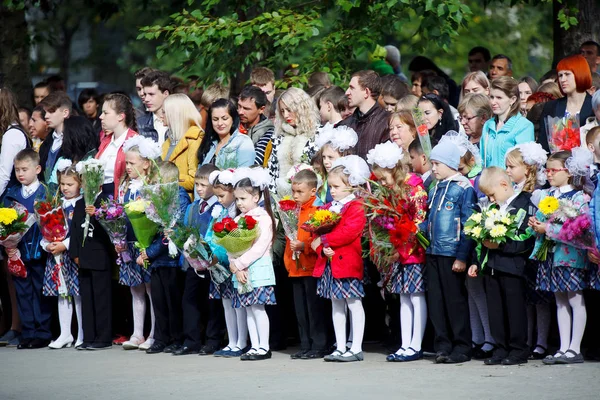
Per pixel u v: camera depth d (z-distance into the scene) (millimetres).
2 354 15562
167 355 14828
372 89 15109
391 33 20672
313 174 13867
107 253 15703
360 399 10914
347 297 13477
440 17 19156
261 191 14211
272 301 14023
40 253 16250
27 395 11930
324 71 19766
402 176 13180
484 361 12906
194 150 15836
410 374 12320
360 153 15102
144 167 15102
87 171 15273
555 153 12906
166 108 16016
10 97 17266
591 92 14500
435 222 13117
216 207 14414
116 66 57344
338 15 21516
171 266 14992
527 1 22094
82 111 21234
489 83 16141
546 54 45188
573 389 11023
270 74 17672
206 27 20328
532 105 15852
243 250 13836
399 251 13234
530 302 13219
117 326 16547
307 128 15180
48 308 16391
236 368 13336
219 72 20969
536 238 12711
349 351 13695
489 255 12797
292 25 19938
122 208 15109
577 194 12602
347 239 13328
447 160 13125
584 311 12703
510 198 12883
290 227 14008
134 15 49344
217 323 14867
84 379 12922
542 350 13320
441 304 13180
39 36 25969
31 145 17281
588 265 12531
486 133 14453
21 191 16641
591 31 20344
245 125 15891
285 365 13453
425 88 17016
